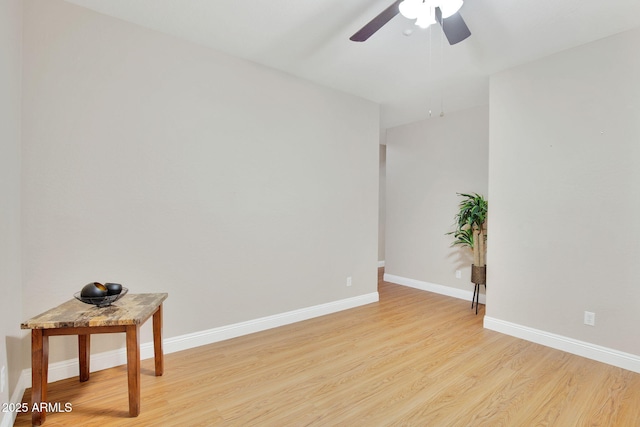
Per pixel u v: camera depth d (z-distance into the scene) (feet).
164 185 8.38
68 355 7.23
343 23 7.85
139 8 7.30
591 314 8.43
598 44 8.32
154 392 6.68
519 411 6.16
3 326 5.23
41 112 6.82
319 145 11.64
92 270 7.45
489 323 10.49
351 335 9.89
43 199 6.88
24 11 6.66
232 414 6.00
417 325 10.80
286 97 10.66
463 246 14.28
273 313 10.54
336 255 12.30
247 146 9.83
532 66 9.59
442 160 15.24
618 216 8.02
